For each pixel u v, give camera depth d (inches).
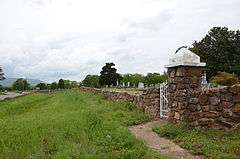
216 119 411.8
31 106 1210.0
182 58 448.1
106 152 346.3
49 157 346.9
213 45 2436.0
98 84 3403.1
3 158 358.6
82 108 808.3
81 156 327.6
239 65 2338.8
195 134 394.6
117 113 610.5
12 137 465.4
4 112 1048.2
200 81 457.7
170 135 410.6
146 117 561.0
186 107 444.5
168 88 491.5
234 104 396.8
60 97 1549.0
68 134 445.4
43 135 454.0
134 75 2908.5
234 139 363.6
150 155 319.3
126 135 398.9
